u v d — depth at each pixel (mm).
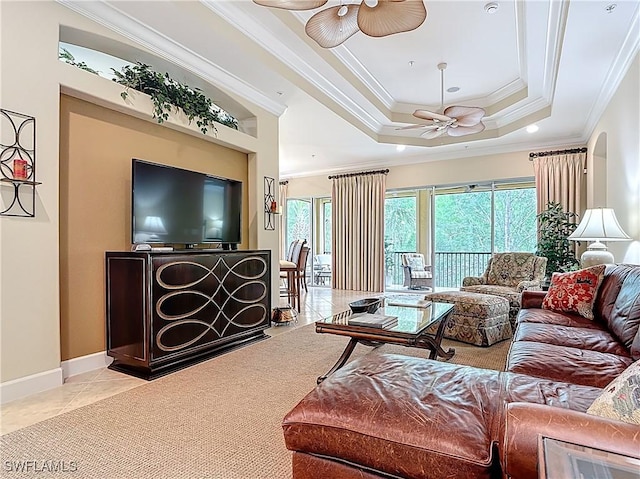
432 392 1370
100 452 1768
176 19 2984
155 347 2793
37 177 2477
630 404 914
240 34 3426
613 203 4105
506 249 6719
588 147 5734
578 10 2730
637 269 2404
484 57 4324
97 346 3004
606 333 2377
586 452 819
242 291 3711
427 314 2971
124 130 3217
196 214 3570
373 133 6207
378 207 7805
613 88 3924
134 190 3016
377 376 1531
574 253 5605
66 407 2256
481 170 6812
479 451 1058
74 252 2871
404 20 2453
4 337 2324
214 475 1592
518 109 5398
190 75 3658
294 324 4613
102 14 2840
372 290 7820
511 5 3348
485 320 3588
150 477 1580
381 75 4836
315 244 9000
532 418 914
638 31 2961
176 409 2227
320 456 1295
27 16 2443
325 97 4793
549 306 3055
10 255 2352
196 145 3910
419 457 1109
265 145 4660
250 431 1966
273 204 4754
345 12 2492
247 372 2879
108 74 3693
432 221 7465
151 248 3330
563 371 1720
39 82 2494
